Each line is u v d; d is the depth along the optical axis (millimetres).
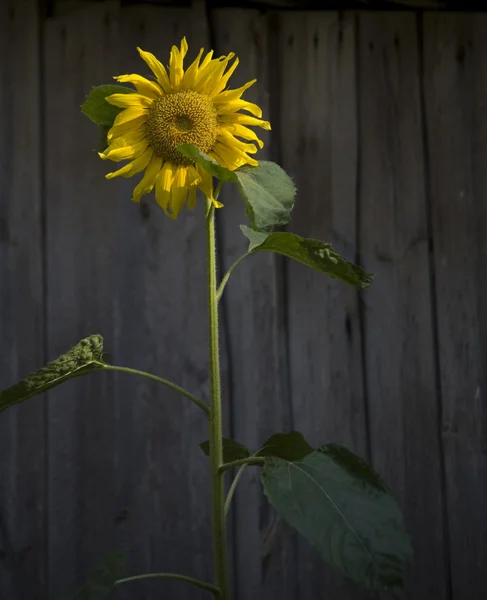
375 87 1837
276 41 1821
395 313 1801
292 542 1742
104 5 1783
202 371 1748
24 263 1727
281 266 1787
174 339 1748
